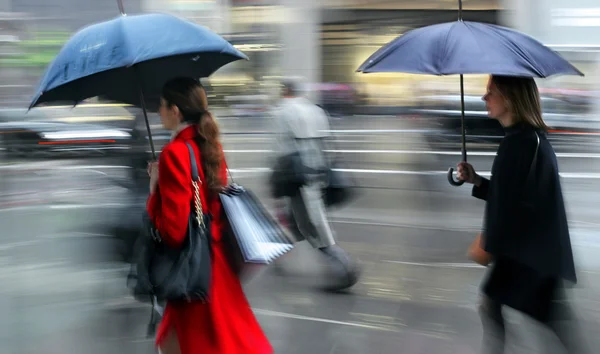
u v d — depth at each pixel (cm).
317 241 499
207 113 284
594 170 998
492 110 302
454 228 708
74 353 397
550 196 288
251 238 282
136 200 553
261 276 538
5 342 414
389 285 521
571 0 956
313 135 493
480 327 433
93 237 660
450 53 280
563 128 1070
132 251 539
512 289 308
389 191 899
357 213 779
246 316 292
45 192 921
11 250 632
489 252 295
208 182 280
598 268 556
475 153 1106
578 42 963
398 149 1153
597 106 1047
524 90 292
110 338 420
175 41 263
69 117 1201
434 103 1153
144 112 298
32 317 457
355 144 1189
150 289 267
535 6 970
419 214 777
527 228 288
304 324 441
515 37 294
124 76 309
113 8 1121
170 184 263
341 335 423
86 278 539
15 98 1251
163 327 290
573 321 310
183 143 273
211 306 278
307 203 491
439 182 951
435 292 504
